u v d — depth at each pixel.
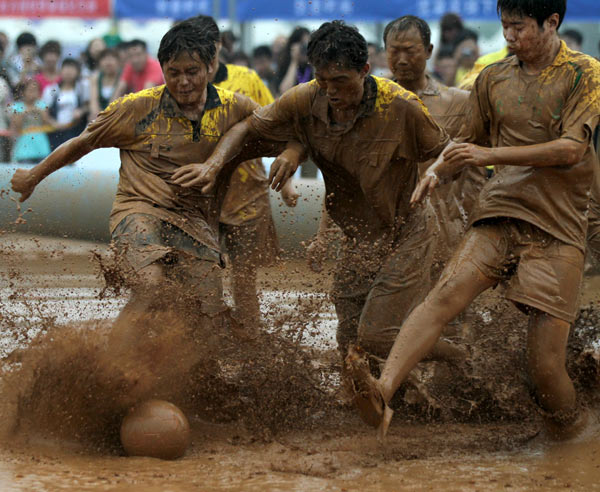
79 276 34.09
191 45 18.33
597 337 19.41
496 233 17.23
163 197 18.83
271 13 40.97
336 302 20.25
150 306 17.55
